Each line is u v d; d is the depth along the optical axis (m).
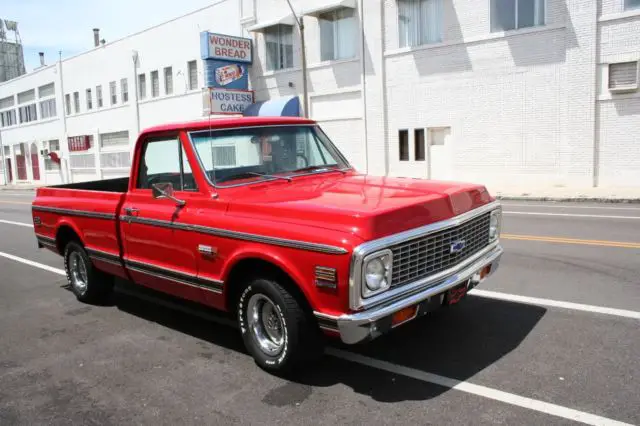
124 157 35.38
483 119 18.00
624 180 15.60
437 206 4.01
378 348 4.58
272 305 4.06
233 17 26.05
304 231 3.72
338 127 22.42
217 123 4.80
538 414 3.39
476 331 4.83
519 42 16.84
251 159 4.90
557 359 4.16
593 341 4.46
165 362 4.60
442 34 18.66
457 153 18.84
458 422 3.36
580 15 15.53
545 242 8.48
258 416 3.60
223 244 4.28
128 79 33.88
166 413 3.71
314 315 3.71
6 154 52.06
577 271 6.62
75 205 6.15
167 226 4.82
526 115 17.03
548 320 5.00
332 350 4.61
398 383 3.95
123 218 5.39
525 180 17.33
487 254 4.64
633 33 14.84
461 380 3.92
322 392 3.88
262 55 24.89
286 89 24.09
